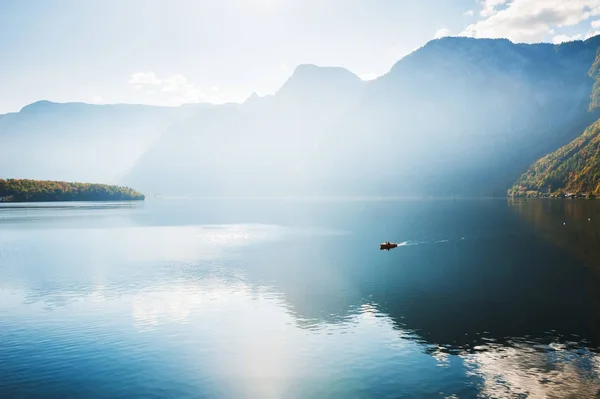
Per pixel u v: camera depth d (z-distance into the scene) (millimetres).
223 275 74312
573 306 54438
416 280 69500
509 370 36531
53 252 101875
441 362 38281
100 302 58281
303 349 41406
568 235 124000
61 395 33406
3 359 39812
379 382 34719
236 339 44156
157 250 104312
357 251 100688
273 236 133125
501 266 80312
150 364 38500
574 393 32625
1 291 64438
